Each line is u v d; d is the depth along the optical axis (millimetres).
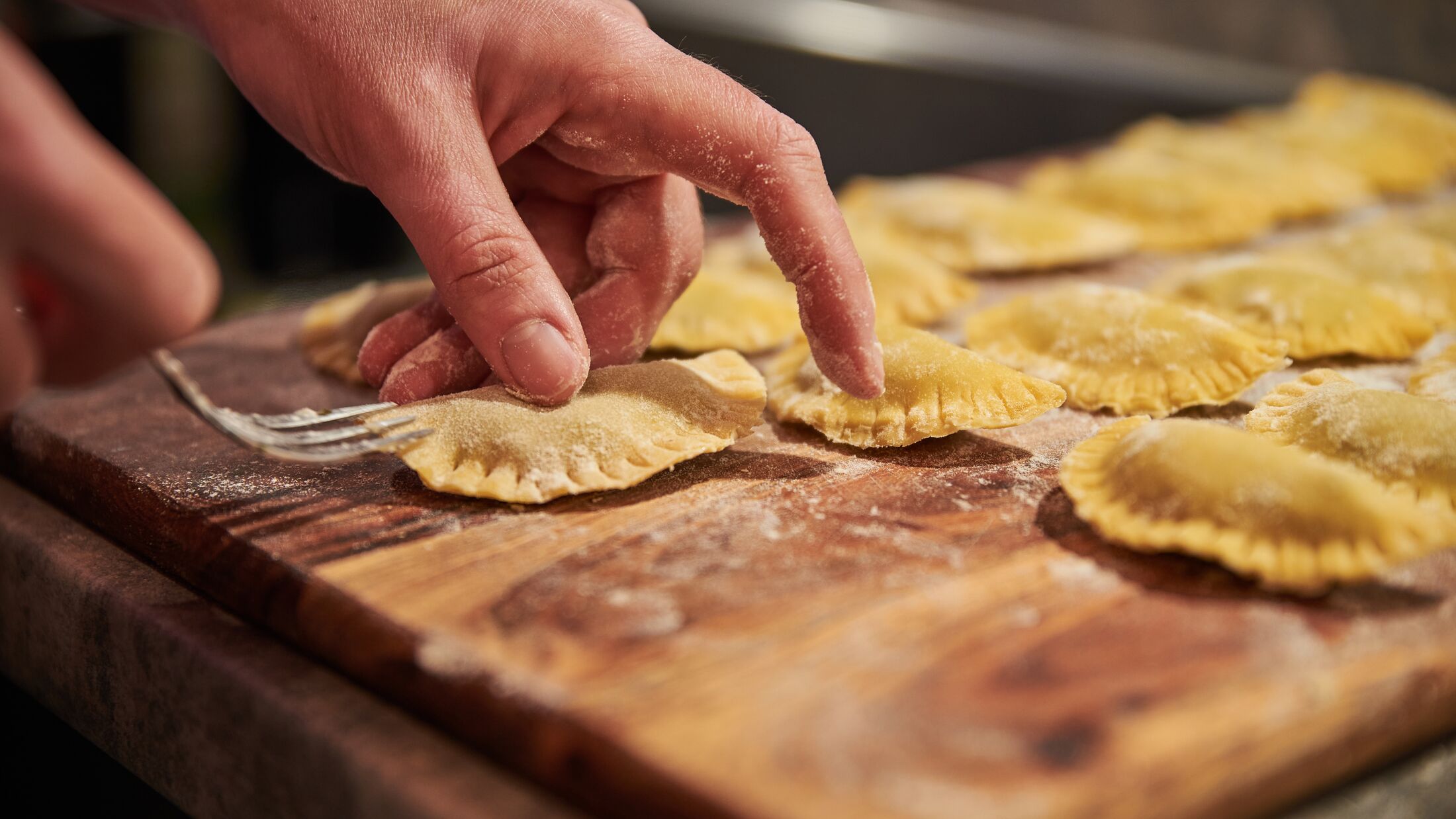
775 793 297
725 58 742
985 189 651
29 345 323
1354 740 318
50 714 419
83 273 319
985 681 322
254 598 365
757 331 504
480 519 381
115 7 466
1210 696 317
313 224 758
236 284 718
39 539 409
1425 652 329
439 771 322
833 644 333
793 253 395
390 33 399
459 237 385
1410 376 459
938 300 534
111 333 333
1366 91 865
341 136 405
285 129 425
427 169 390
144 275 319
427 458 393
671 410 413
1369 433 390
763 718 312
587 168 425
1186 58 932
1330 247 562
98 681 390
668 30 705
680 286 437
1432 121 796
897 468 409
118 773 404
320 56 399
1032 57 813
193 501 389
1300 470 363
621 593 350
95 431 431
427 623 339
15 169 305
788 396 446
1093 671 324
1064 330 474
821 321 396
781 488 397
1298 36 987
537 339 385
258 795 350
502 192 394
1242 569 350
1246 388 444
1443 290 528
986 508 386
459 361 420
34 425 436
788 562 362
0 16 634
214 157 805
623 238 429
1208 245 609
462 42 400
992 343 488
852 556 365
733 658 329
